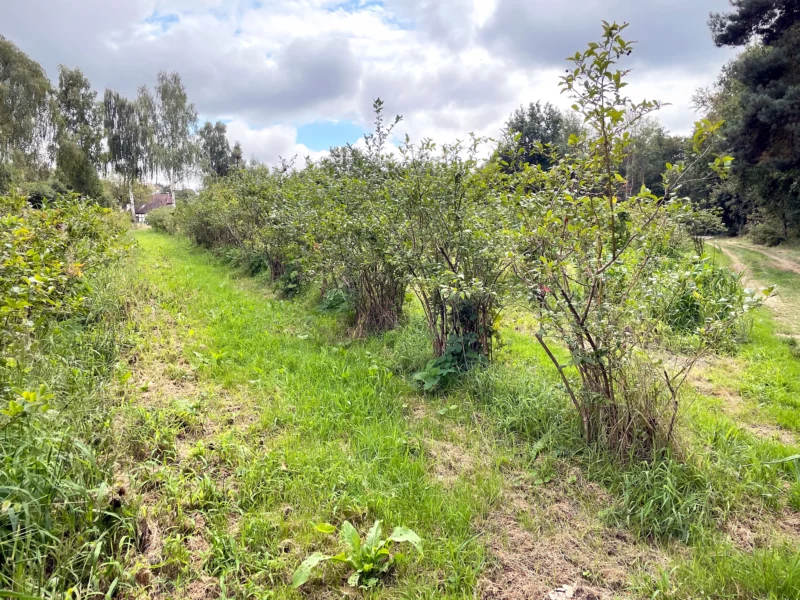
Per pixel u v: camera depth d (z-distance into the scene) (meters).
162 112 49.00
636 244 3.34
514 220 4.04
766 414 4.20
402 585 2.29
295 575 2.22
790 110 14.91
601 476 3.14
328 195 6.89
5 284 2.90
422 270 4.85
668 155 29.77
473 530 2.67
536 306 3.54
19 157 30.30
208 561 2.39
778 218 20.48
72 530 2.32
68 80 36.19
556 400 3.88
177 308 7.25
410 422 3.92
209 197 15.86
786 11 17.03
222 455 3.26
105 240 6.76
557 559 2.50
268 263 10.30
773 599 2.14
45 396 2.31
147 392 4.23
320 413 3.93
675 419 3.18
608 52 2.81
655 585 2.31
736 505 2.87
